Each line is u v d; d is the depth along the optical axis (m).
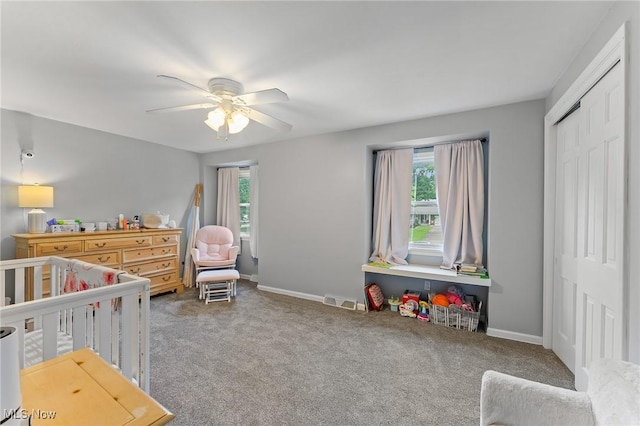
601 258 1.57
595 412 0.98
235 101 2.13
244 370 2.09
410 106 2.71
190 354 2.32
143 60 1.87
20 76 2.10
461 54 1.81
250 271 5.01
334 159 3.66
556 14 1.43
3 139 2.83
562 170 2.25
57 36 1.61
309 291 3.86
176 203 4.59
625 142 1.25
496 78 2.13
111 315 1.62
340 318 3.16
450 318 2.95
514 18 1.46
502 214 2.68
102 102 2.61
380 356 2.32
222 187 5.14
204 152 4.90
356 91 2.36
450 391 1.87
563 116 2.15
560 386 1.92
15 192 2.91
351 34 1.60
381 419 1.61
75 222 3.20
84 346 1.37
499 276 2.70
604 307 1.54
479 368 2.15
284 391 1.85
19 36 1.61
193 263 4.52
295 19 1.47
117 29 1.55
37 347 1.62
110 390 0.91
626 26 1.24
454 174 3.25
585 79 1.65
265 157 4.25
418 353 2.38
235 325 2.92
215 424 1.56
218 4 1.35
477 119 2.78
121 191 3.83
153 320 3.04
